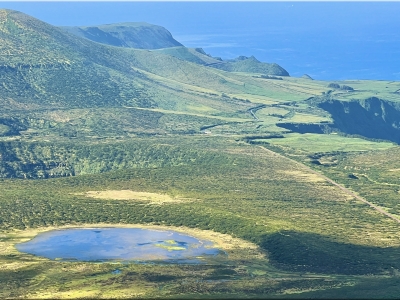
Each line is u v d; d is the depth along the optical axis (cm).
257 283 17962
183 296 16675
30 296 16988
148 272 18875
